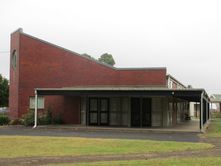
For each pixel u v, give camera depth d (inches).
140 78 1418.6
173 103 1519.4
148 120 1320.1
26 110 1435.8
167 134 1037.8
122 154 612.7
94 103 1362.0
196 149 682.8
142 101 1321.4
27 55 1450.5
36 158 567.2
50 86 1446.9
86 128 1185.4
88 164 502.9
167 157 580.4
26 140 813.9
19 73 1441.9
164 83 1403.8
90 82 1443.2
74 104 1416.1
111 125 1337.4
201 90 1141.1
